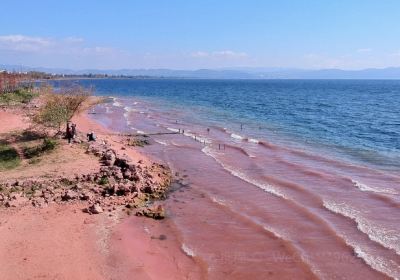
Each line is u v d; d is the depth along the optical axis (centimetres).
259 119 5131
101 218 1628
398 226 1570
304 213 1730
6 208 1669
